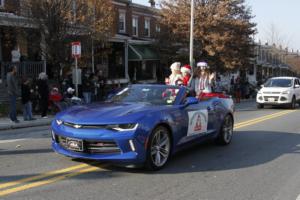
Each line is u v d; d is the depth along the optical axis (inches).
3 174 278.2
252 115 711.1
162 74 1489.9
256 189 258.2
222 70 1371.8
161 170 297.4
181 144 323.9
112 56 1285.7
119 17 1360.7
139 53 1306.6
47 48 821.9
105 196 235.6
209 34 1309.1
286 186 265.9
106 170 290.4
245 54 1393.9
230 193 248.7
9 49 914.7
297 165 324.2
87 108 302.8
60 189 246.5
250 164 324.2
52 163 308.2
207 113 360.5
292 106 898.7
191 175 286.7
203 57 1346.0
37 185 253.6
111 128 272.4
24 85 604.1
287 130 512.1
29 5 799.1
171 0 1369.3
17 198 229.0
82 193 239.9
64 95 733.3
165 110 303.0
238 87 1194.6
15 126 556.4
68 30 821.9
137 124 274.8
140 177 277.0
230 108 404.2
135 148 273.7
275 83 924.0
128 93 342.0
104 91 863.1
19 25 810.2
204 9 1304.1
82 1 839.1
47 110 669.3
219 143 397.4
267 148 390.6
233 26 1318.9
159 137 294.7
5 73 807.1
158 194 242.2
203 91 437.4
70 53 832.3
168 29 1362.0
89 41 866.1
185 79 421.4
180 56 1347.2
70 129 279.6
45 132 505.4
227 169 306.8
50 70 916.6
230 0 1325.0
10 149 370.0
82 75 799.7
